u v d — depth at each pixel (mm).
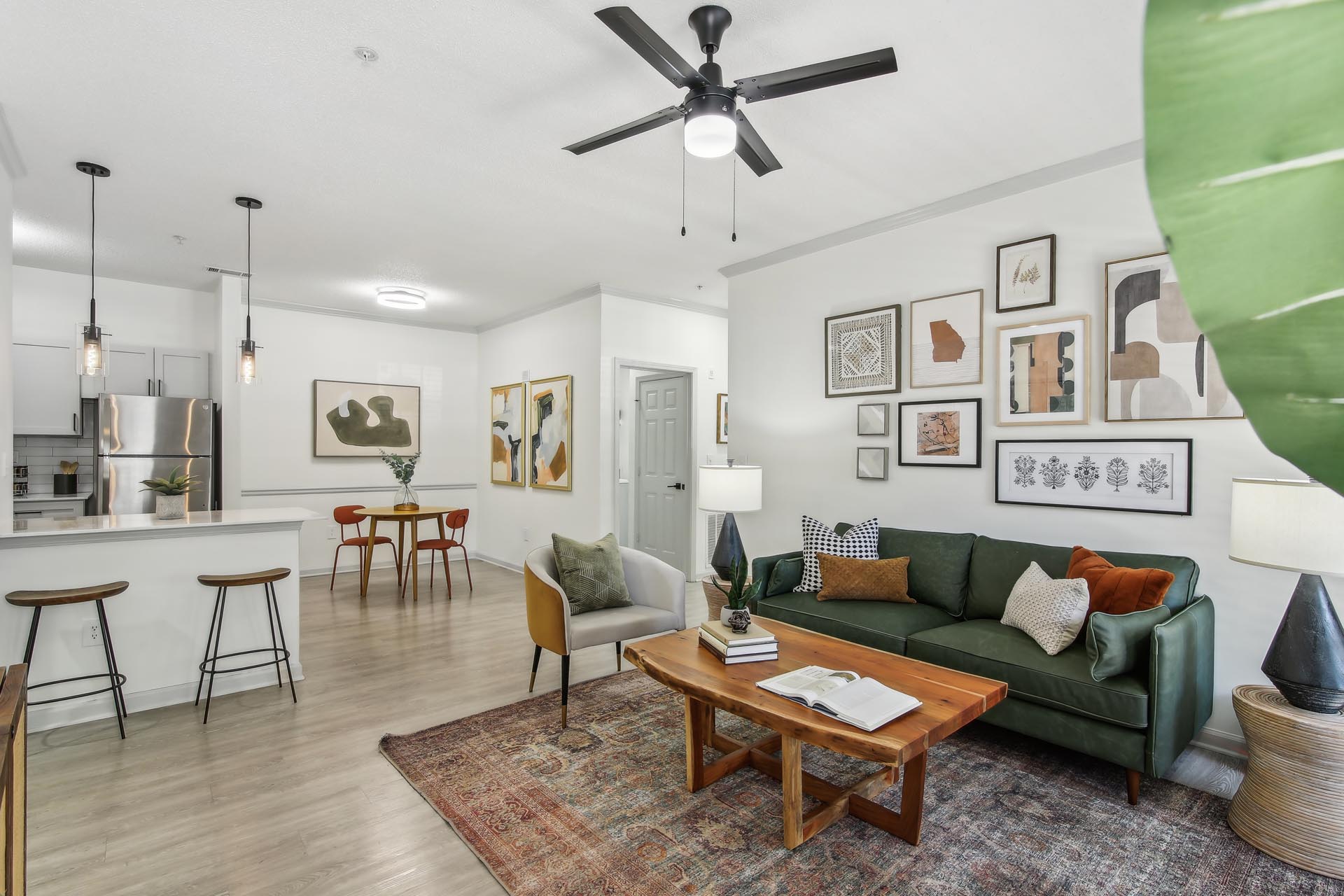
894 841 2096
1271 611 2615
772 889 1871
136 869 1943
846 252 4117
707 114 1962
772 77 1911
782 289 4512
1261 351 260
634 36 1733
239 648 3354
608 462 5504
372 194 3508
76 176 3256
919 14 2086
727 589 3760
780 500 4500
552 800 2320
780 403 4508
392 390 6656
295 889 1865
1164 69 268
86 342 3197
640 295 5688
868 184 3383
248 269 4930
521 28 2156
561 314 5934
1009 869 1967
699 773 2385
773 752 2682
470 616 4797
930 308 3693
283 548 3492
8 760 1239
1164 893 1872
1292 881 1924
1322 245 249
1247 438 2680
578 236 4203
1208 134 262
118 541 3055
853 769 2592
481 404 7184
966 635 2807
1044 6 2045
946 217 3627
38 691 2865
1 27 2137
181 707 3129
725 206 3689
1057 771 2562
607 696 3283
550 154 3055
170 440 5031
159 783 2432
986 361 3473
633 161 3123
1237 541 2104
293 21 2121
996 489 3416
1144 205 2938
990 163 3135
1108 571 2699
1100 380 3064
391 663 3764
